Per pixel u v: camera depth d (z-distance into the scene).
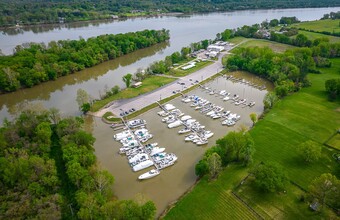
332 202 96.00
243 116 169.25
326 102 173.75
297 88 190.88
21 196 95.31
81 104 172.88
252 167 118.50
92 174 107.25
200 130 152.62
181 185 115.19
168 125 157.38
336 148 129.12
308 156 117.88
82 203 90.88
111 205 89.81
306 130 145.12
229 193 105.62
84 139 125.94
